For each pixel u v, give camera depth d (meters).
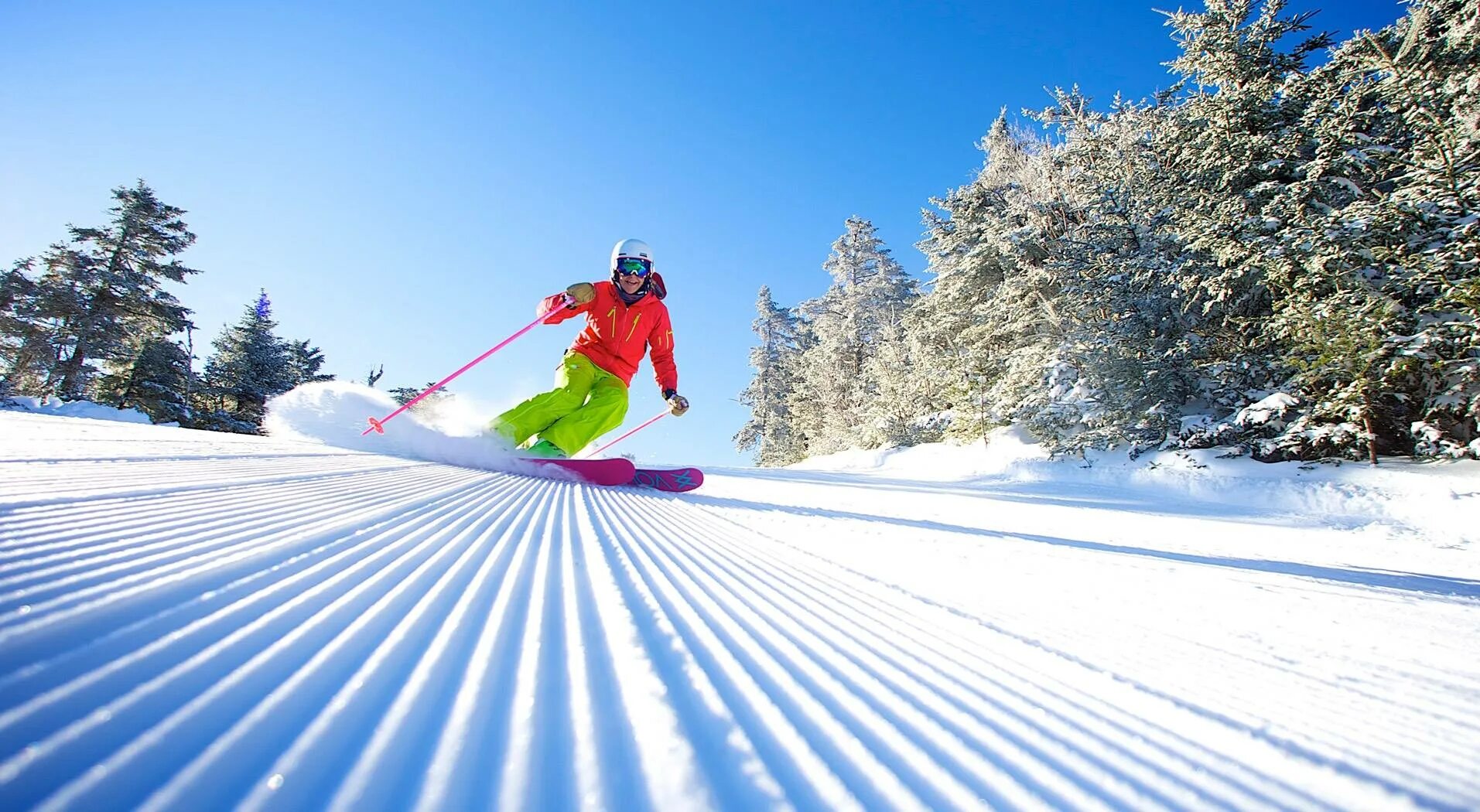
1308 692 0.90
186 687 0.56
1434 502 6.91
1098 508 5.89
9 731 0.44
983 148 20.11
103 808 0.36
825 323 34.94
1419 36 10.01
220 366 29.44
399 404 4.20
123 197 25.73
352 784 0.44
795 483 7.47
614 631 0.89
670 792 0.48
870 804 0.50
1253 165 11.73
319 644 0.71
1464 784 0.61
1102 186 14.88
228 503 1.45
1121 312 12.14
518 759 0.51
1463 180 8.52
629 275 4.71
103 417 17.36
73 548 0.92
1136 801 0.55
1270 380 10.42
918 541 2.41
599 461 4.04
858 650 0.95
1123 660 1.02
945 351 19.64
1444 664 1.09
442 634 0.80
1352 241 8.95
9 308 23.22
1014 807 0.52
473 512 1.90
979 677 0.88
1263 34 13.05
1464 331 7.98
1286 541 3.88
